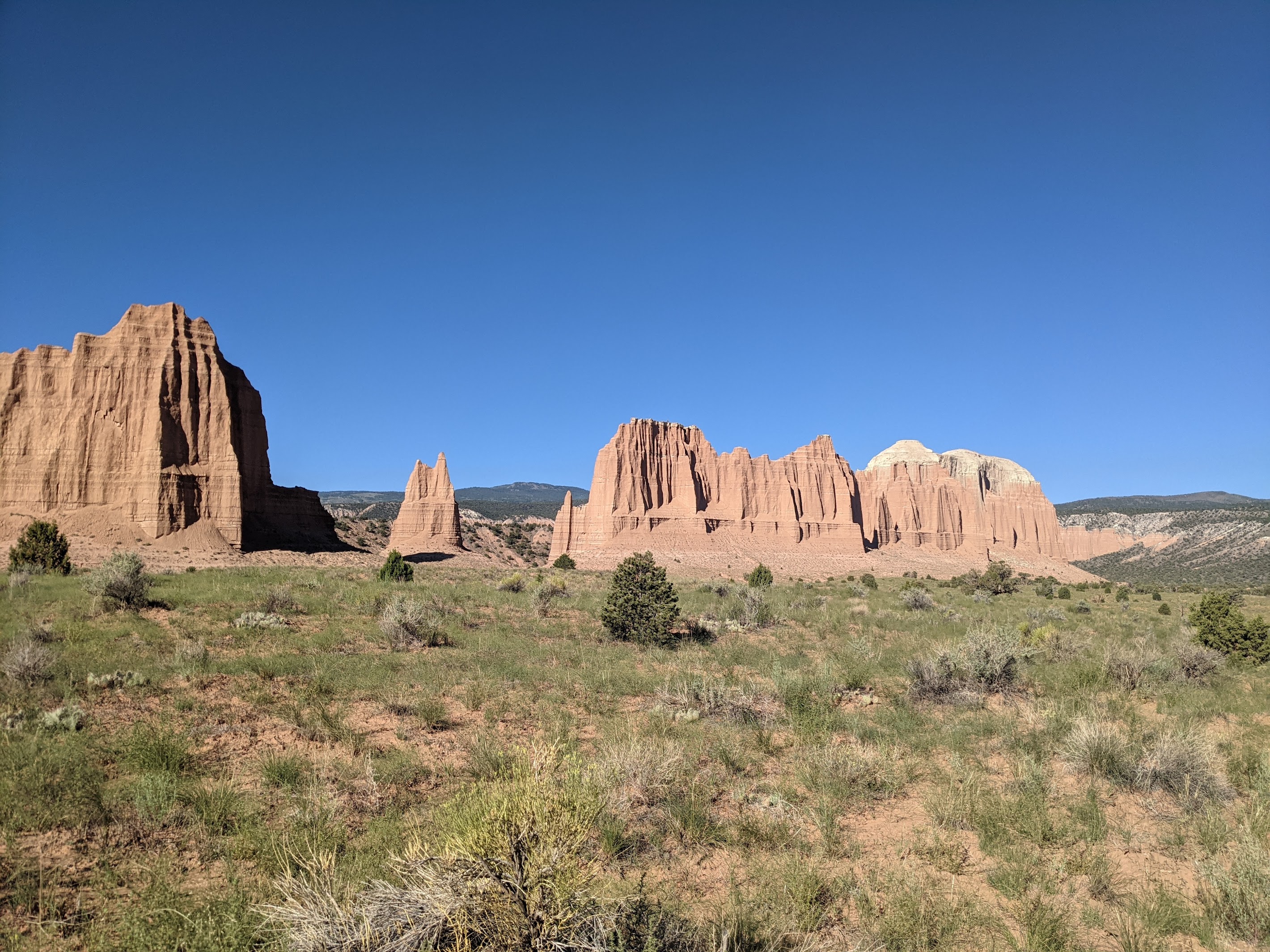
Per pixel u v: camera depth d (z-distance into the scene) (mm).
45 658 12234
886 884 6945
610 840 7344
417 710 12008
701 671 16656
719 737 11555
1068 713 13203
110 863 6340
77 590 24875
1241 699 15742
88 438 68938
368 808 7906
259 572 43219
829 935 6090
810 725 12141
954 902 6676
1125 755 10383
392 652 17594
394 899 4867
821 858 7457
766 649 21203
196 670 13477
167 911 5145
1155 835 8430
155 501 67062
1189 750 10164
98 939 5051
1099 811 8891
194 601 24047
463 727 11469
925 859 7672
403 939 4578
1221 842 8023
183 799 7660
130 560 23219
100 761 8617
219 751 9492
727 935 5219
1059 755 11133
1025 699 15195
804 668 17750
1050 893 6906
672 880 6836
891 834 8375
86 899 5750
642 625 21719
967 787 9461
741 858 7465
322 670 14570
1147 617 39469
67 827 6941
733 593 37781
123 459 69250
